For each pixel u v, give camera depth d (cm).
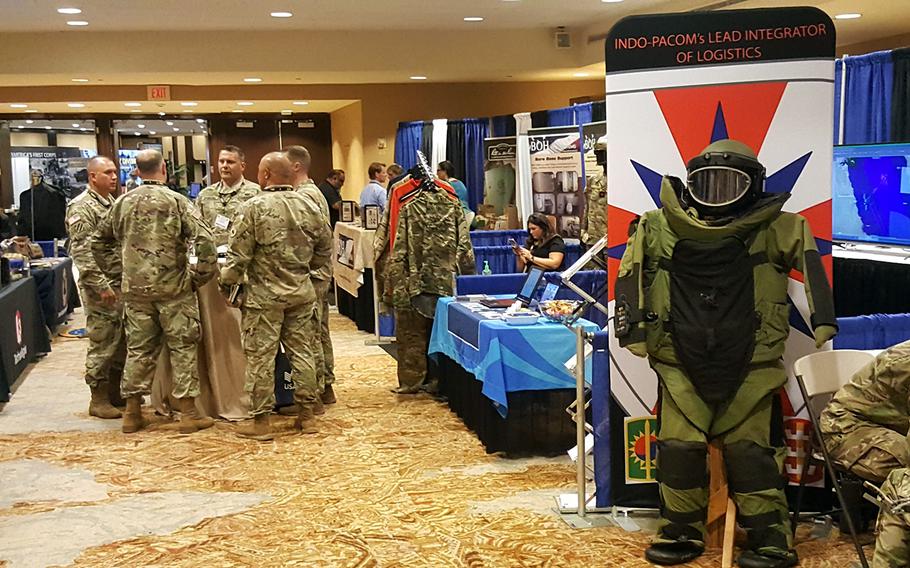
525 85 1219
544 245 640
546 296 513
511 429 479
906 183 548
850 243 603
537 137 895
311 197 542
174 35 965
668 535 352
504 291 601
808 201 369
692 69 370
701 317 336
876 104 679
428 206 609
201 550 365
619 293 347
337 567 346
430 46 1011
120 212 534
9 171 1077
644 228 349
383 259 704
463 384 545
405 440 518
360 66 1002
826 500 379
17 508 418
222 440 527
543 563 345
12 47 946
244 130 1379
